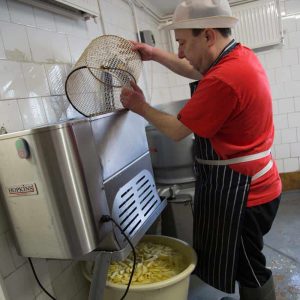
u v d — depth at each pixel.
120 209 1.01
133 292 1.11
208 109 0.99
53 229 0.85
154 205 1.25
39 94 1.17
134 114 1.22
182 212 1.71
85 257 0.98
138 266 1.27
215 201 1.19
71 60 1.41
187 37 1.10
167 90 3.03
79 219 0.84
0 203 0.96
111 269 1.26
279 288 1.63
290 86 2.90
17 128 1.06
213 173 1.19
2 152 0.83
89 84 1.12
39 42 1.21
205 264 1.29
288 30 2.79
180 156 1.73
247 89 0.99
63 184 0.81
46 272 1.13
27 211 0.86
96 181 0.90
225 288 1.22
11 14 1.08
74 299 1.28
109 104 1.17
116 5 2.02
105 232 0.91
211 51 1.09
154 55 1.32
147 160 1.32
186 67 1.42
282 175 3.06
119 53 1.11
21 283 1.02
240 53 1.07
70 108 1.35
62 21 1.37
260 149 1.12
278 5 2.70
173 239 1.45
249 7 2.74
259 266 1.22
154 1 2.51
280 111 2.96
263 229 1.23
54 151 0.80
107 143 0.99
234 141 1.10
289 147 3.02
